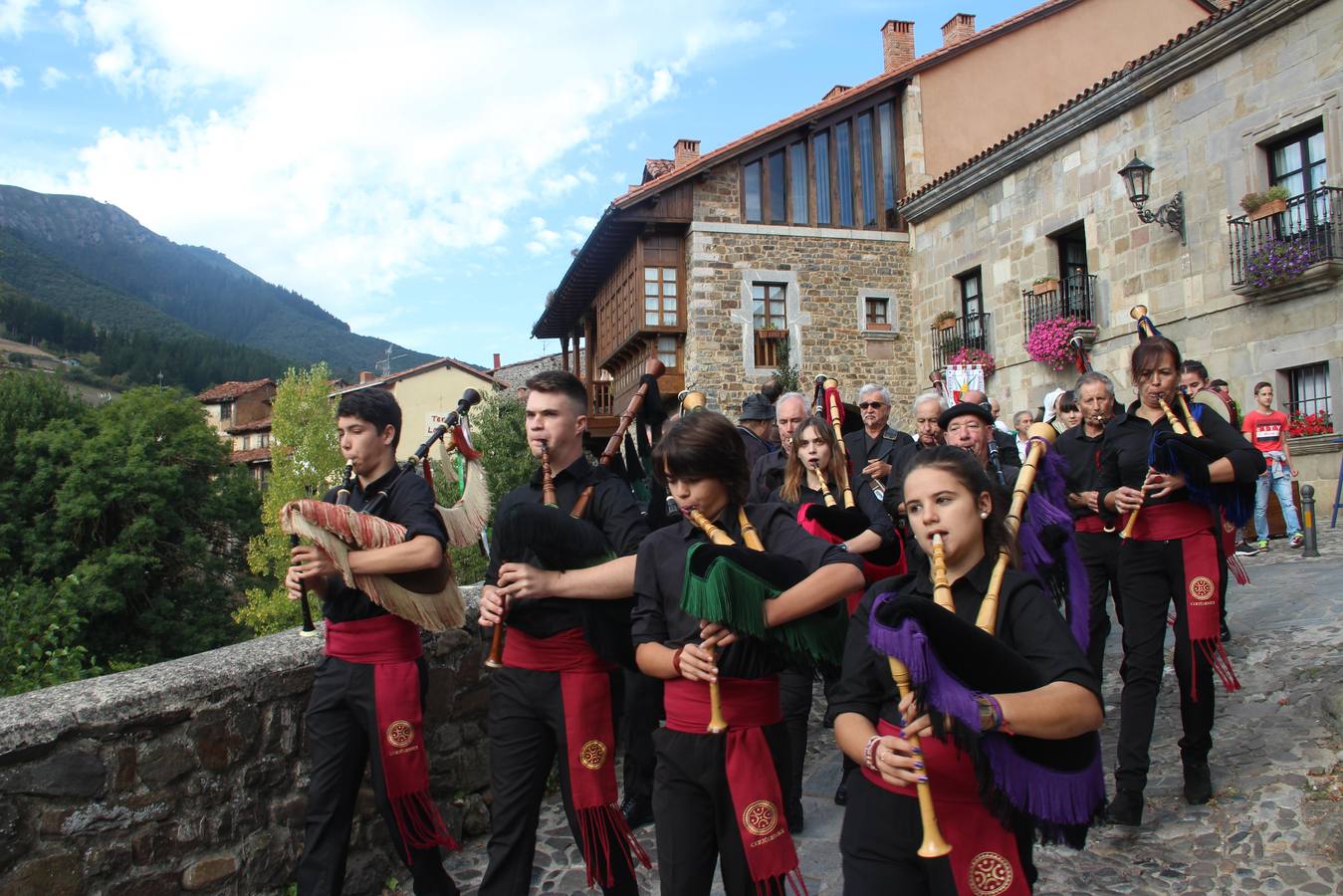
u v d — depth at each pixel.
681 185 19.33
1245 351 12.59
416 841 3.13
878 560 3.29
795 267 19.73
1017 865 1.93
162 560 31.86
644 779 4.12
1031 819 1.88
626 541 2.98
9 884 2.64
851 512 3.38
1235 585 7.14
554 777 4.63
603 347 23.84
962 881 1.92
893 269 20.19
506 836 2.94
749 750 2.37
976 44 20.59
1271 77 12.26
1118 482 4.03
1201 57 13.03
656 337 19.73
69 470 30.55
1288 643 5.21
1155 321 13.92
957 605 2.12
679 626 2.48
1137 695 3.70
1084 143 15.23
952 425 3.90
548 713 2.94
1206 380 5.47
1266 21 12.10
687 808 2.42
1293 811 3.44
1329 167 11.56
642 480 3.63
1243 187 12.63
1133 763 3.63
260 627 32.47
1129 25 21.75
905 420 19.84
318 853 3.08
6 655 7.48
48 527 30.33
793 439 4.47
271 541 35.34
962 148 20.50
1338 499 10.95
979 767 1.79
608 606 2.81
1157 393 3.87
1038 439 2.60
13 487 30.84
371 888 3.69
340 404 3.30
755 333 19.42
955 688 1.78
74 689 2.98
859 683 2.13
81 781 2.81
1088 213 15.17
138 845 2.94
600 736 2.95
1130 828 3.60
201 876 3.09
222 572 33.56
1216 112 13.00
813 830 3.96
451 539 3.52
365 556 2.94
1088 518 4.51
